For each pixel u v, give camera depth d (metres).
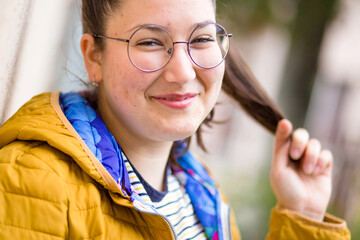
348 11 4.30
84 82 1.33
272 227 1.46
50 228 0.94
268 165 4.88
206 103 1.14
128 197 1.06
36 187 0.96
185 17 1.05
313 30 4.07
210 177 1.47
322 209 1.49
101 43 1.13
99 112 1.24
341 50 6.26
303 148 1.47
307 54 4.13
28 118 1.08
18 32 1.22
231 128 6.39
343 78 6.45
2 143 1.08
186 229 1.27
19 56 1.33
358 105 6.47
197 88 1.11
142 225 1.10
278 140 1.51
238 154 6.28
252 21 4.55
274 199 4.39
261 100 1.49
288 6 4.32
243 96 1.48
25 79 1.58
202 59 1.09
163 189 1.27
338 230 1.40
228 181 4.84
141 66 1.05
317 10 4.00
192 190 1.36
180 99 1.09
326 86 6.37
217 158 6.11
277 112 1.51
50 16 1.77
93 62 1.17
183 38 1.06
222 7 1.49
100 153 1.06
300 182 1.49
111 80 1.11
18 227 0.93
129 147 1.19
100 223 0.99
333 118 6.38
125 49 1.07
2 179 0.96
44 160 1.00
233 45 1.46
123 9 1.07
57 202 0.96
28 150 1.03
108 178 1.02
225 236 1.38
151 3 1.04
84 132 1.09
